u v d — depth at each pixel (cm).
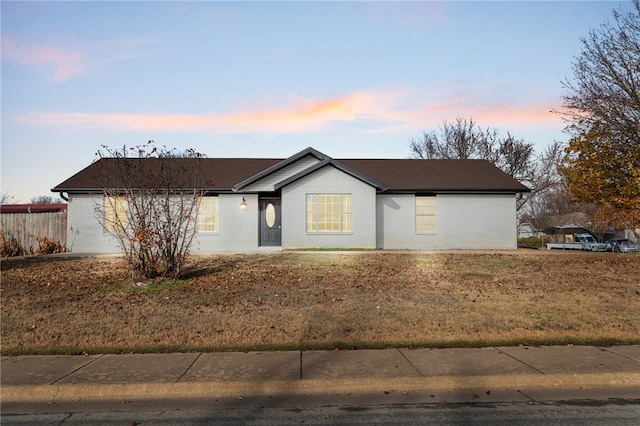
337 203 2127
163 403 587
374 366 676
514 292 1136
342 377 632
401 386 620
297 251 2034
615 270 1486
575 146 2278
